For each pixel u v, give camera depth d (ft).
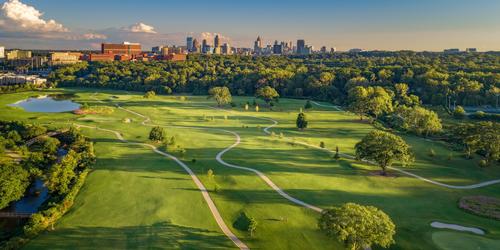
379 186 269.44
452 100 606.14
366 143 296.30
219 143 377.91
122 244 185.88
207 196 243.19
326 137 422.82
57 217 215.92
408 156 291.38
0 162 291.79
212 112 585.22
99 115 534.78
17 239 188.96
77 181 259.80
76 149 346.33
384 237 162.81
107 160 316.81
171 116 539.70
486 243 180.24
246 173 285.84
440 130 426.92
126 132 423.23
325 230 169.89
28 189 268.21
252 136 416.26
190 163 310.04
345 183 272.72
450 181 285.64
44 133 413.18
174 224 204.23
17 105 640.17
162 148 358.02
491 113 540.11
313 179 277.44
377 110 512.22
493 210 226.99
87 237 193.47
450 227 204.33
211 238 191.93
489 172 310.04
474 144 333.21
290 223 207.41
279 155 338.75
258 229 201.57
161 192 248.52
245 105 644.69
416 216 217.56
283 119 538.88
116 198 239.50
